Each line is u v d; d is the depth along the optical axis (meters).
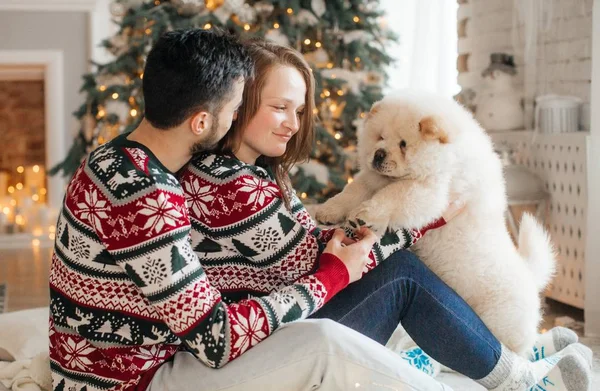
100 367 1.44
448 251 1.90
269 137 1.69
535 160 3.72
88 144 4.72
